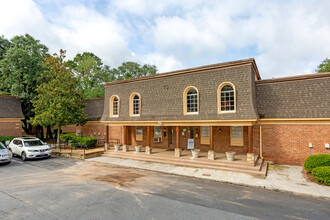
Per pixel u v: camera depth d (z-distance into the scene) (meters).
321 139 12.07
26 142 16.11
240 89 12.83
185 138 17.91
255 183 9.52
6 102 22.48
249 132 12.32
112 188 8.85
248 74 12.66
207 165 12.75
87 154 16.12
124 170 12.38
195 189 8.85
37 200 7.39
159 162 14.27
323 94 12.19
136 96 17.91
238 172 11.46
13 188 8.76
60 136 22.12
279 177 10.45
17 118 22.44
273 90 13.77
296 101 12.90
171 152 16.61
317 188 8.77
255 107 13.35
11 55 21.89
